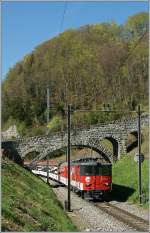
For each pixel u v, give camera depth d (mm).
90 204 39125
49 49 151750
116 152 82625
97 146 79375
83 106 100938
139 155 39312
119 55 133875
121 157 78750
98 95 103062
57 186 64562
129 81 110938
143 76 112062
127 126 79875
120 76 112375
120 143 79938
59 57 145125
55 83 120188
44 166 85500
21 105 129625
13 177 34531
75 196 47281
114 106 101125
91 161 45469
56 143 76688
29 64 144250
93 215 31594
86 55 139250
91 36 157750
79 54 141875
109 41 152750
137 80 111062
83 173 43812
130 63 120438
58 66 135500
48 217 23125
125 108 101062
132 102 103688
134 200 39688
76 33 162125
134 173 51531
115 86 107688
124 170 57594
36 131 119250
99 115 100938
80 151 94625
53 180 75938
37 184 42812
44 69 137250
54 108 115312
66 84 110688
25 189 31203
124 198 43250
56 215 25734
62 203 40156
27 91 130500
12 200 21812
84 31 163875
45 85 125625
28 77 135125
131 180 48938
